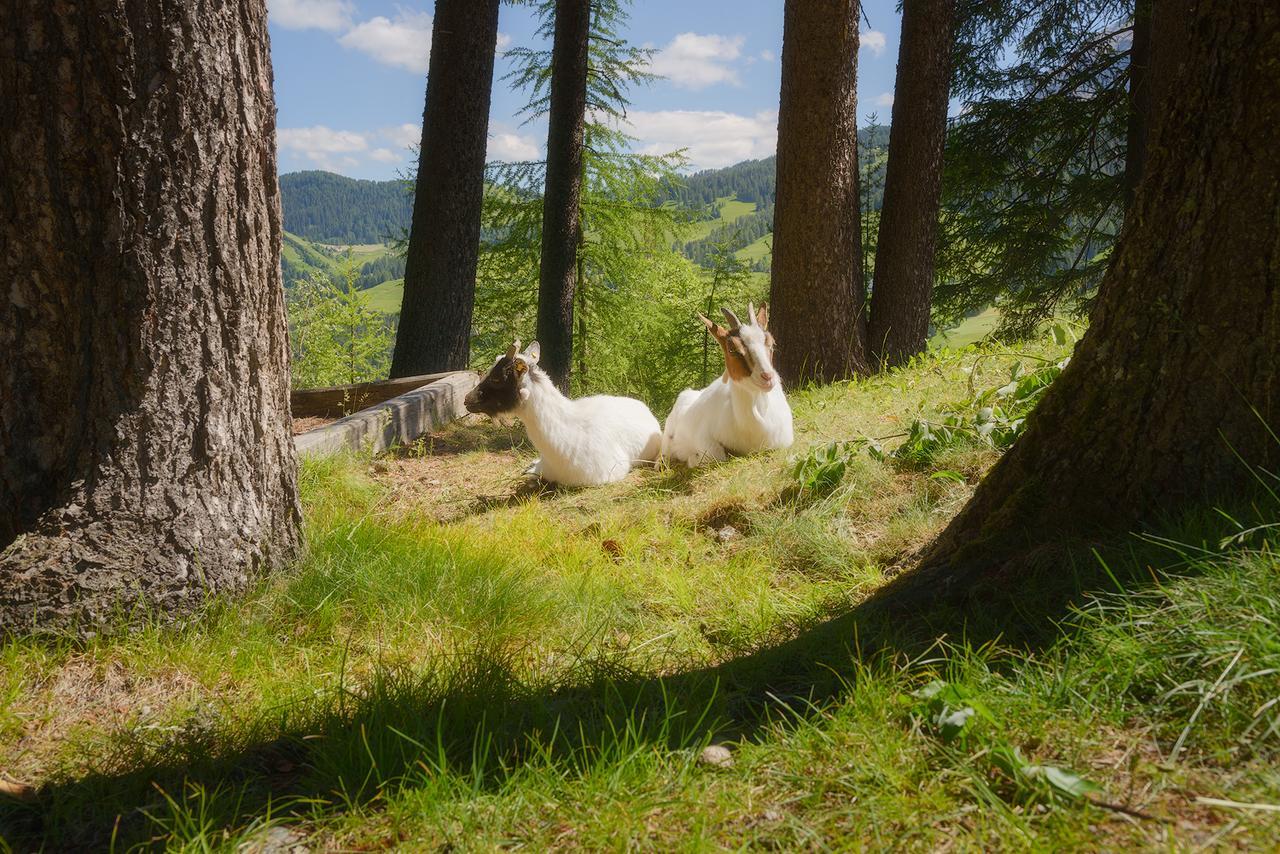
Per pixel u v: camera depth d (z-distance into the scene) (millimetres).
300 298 31938
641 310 19938
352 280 31672
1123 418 2959
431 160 10961
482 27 10781
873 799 1873
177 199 3314
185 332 3375
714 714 2533
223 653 3180
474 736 2348
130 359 3314
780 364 10117
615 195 18297
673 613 4027
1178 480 2848
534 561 4660
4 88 3127
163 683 2963
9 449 3338
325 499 5695
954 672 2402
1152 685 2109
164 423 3354
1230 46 2645
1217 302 2736
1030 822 1756
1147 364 2891
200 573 3373
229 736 2572
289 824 2070
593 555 4879
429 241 11078
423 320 11211
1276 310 2650
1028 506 3164
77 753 2500
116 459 3309
